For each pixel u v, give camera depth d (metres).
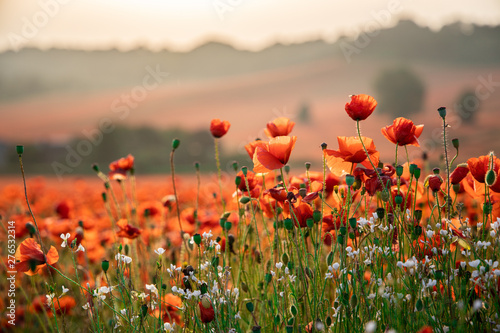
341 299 2.13
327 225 2.26
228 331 2.12
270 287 2.28
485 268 2.09
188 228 2.63
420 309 2.06
